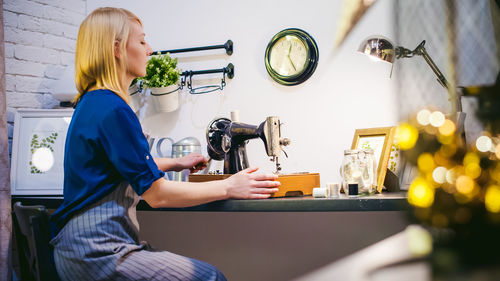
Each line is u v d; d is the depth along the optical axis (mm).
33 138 1943
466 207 586
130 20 1250
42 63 2121
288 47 1866
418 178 723
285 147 1872
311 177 1496
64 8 2215
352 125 1756
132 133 1062
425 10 1303
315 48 1819
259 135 1459
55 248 1070
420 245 509
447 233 520
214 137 1624
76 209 1054
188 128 2070
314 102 1829
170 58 2021
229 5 2018
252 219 1936
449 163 706
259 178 1252
